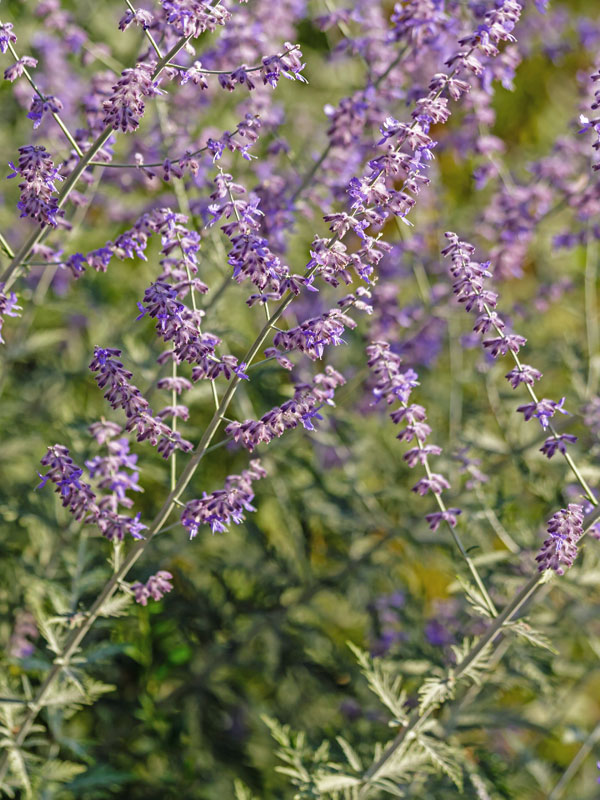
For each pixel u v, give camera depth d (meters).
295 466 4.82
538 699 5.00
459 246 2.57
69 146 4.23
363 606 4.84
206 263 4.13
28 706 3.07
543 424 2.63
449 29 3.71
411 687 4.66
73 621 2.81
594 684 6.02
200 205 3.85
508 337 2.61
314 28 5.79
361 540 5.03
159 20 3.07
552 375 5.96
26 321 4.58
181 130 4.20
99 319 5.01
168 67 2.49
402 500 4.98
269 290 2.62
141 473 4.36
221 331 4.04
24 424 4.69
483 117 4.36
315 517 5.04
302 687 4.89
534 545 4.14
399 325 4.86
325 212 4.05
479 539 4.51
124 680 4.72
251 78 2.48
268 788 4.64
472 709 4.10
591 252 4.80
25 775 3.05
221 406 2.48
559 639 4.83
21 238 5.24
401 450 5.67
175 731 4.64
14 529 4.53
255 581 4.98
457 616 4.62
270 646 4.73
